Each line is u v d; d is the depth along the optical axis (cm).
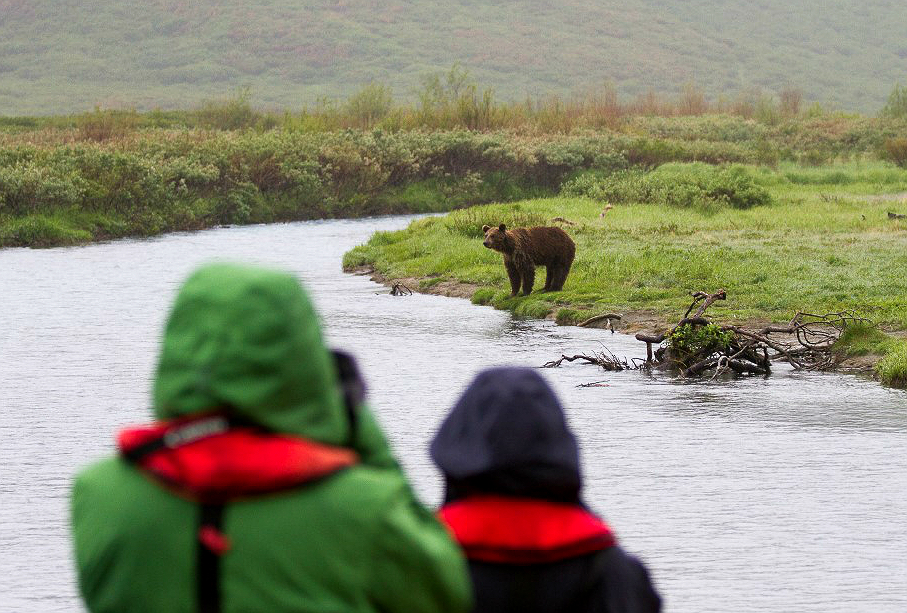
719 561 2870
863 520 3177
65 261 10575
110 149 15225
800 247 8819
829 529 3103
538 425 919
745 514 3241
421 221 11856
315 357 728
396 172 17562
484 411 930
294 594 688
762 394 4916
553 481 918
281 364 709
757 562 2864
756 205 13175
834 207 12794
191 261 10550
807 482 3553
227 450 696
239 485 688
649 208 12962
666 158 19538
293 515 692
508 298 7612
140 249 11650
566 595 916
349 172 16788
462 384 5144
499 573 916
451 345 6159
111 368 5653
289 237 12988
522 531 916
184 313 723
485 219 10894
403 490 731
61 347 6256
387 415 4538
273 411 711
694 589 2680
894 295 6869
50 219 12512
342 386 787
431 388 5056
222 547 683
